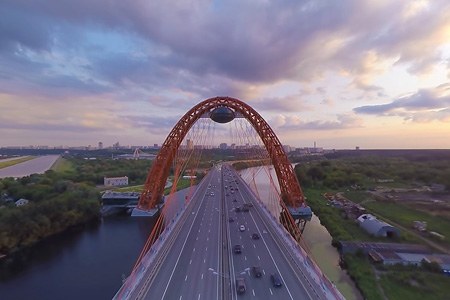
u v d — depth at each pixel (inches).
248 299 1638.8
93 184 7145.7
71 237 3759.8
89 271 2726.4
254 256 2261.3
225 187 6284.5
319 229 3907.5
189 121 5083.7
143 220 4576.8
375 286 2198.6
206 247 2464.3
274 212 4805.6
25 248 3348.9
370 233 3447.3
